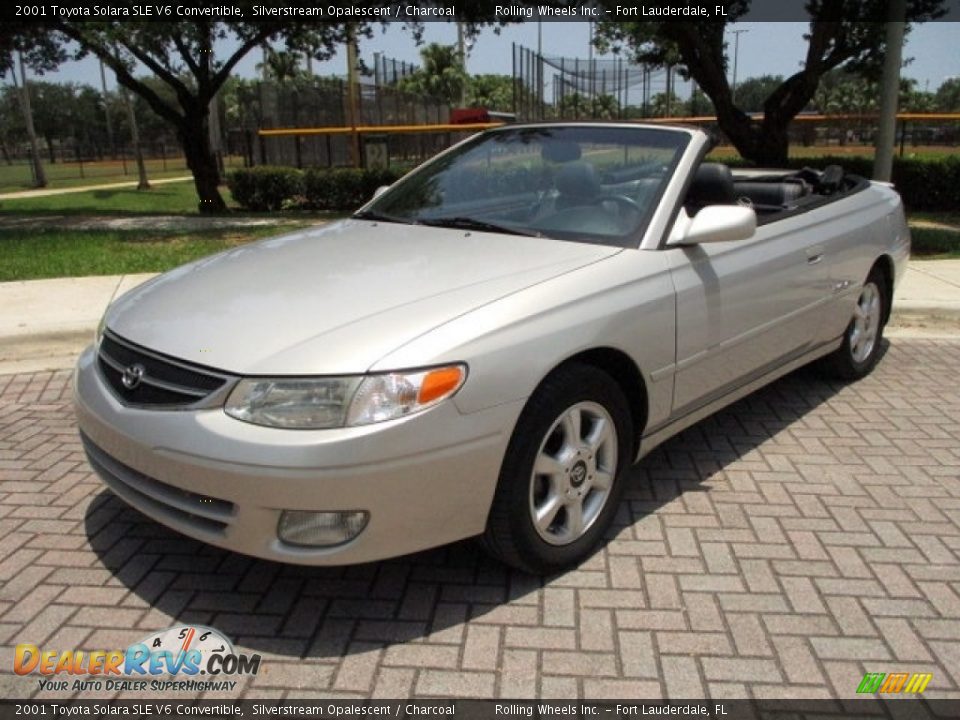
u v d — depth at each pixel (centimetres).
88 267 860
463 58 3419
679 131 398
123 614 299
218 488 266
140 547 343
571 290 312
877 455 433
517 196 399
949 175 1537
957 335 662
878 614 297
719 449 441
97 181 4044
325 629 289
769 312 411
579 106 2409
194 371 278
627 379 344
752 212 351
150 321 312
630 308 327
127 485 303
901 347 632
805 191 543
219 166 3806
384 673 268
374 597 307
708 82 1428
